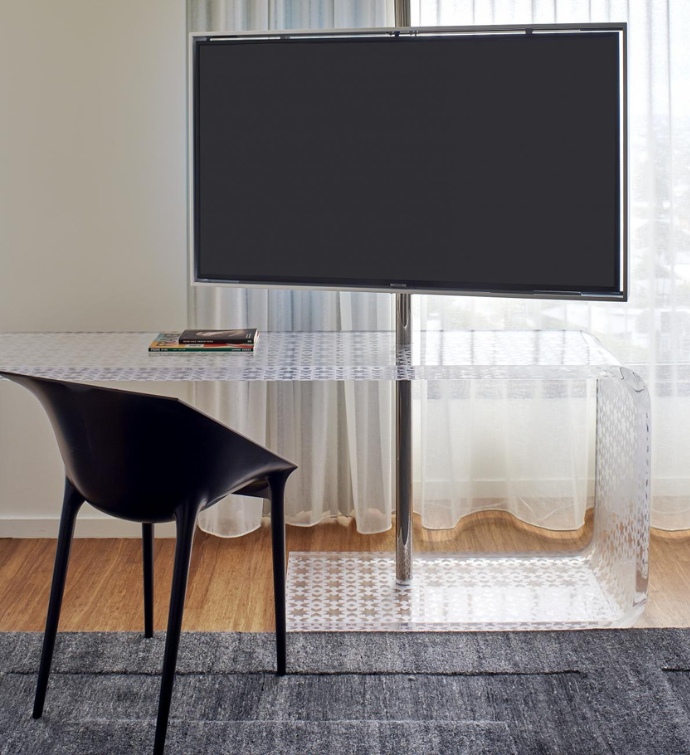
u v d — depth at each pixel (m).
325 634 2.31
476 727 1.91
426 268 2.37
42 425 2.92
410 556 2.60
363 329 2.95
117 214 2.80
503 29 2.22
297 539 2.97
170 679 1.74
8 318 2.85
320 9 2.86
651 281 2.94
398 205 2.35
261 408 2.94
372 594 2.55
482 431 3.13
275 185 2.39
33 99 2.73
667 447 2.99
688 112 2.86
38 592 2.56
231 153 2.40
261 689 2.07
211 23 2.80
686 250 2.93
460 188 2.31
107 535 2.98
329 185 2.37
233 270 2.46
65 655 2.20
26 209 2.79
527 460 3.04
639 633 2.30
